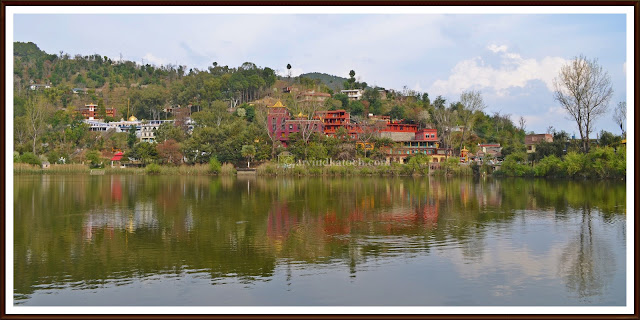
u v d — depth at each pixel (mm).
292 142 117688
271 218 38562
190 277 21500
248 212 42125
